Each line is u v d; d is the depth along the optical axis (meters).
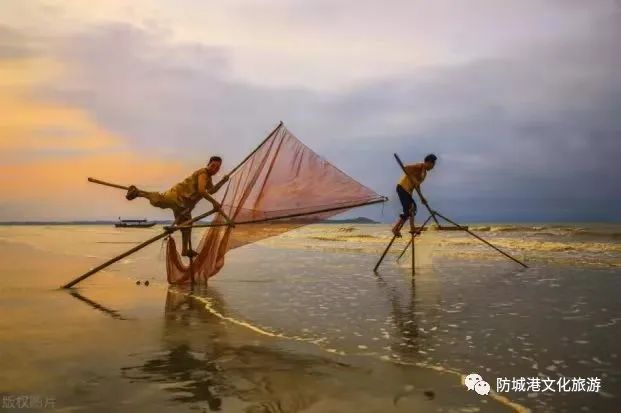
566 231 28.00
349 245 20.11
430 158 10.56
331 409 3.24
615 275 9.37
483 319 5.84
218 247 8.98
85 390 3.59
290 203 8.70
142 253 16.08
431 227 11.99
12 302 7.16
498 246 16.98
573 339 4.87
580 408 3.23
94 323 5.78
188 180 8.62
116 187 8.30
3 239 28.78
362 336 5.12
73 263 12.72
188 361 4.27
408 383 3.70
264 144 9.22
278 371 4.00
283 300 7.27
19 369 4.07
